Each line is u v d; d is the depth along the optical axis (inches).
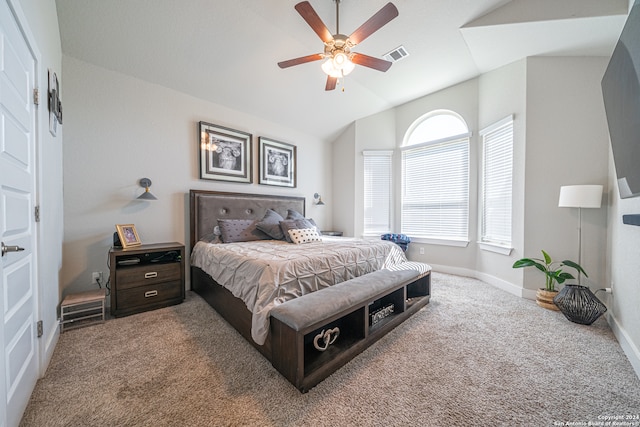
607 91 62.4
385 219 174.2
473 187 139.4
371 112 170.1
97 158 94.6
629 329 64.9
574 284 91.0
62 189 84.9
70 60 89.0
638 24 45.2
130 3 79.1
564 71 99.0
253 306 63.4
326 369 54.8
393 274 83.1
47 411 45.4
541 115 102.7
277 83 125.6
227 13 87.1
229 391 50.8
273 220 130.7
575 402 48.1
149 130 107.0
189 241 118.4
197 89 117.2
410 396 49.7
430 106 155.0
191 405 47.1
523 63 107.7
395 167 173.8
